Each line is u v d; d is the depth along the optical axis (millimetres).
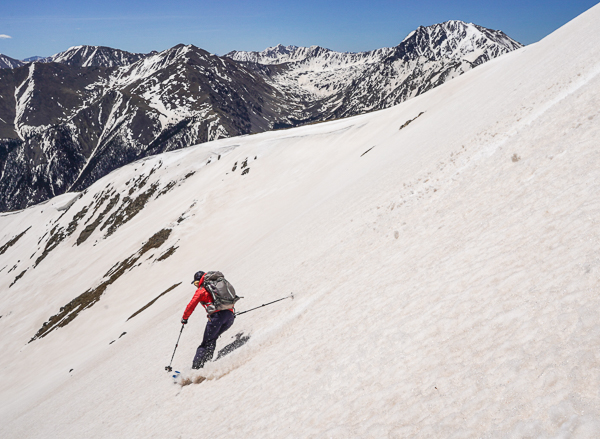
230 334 10805
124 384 13336
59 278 94125
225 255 41656
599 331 2779
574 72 13672
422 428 3176
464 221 7562
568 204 5207
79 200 156375
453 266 5812
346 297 7836
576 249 4012
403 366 4246
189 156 133375
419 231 8859
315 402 4793
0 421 22906
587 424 2205
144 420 8562
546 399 2609
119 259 78562
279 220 38781
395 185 16203
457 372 3551
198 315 16938
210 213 74875
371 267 8711
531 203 6176
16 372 51281
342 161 54906
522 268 4457
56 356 48250
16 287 112188
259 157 92125
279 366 6742
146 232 84688
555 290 3617
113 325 46438
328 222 18391
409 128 40844
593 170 5637
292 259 15867
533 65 25641
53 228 150000
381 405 3857
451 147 16359
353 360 5098
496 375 3158
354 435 3654
